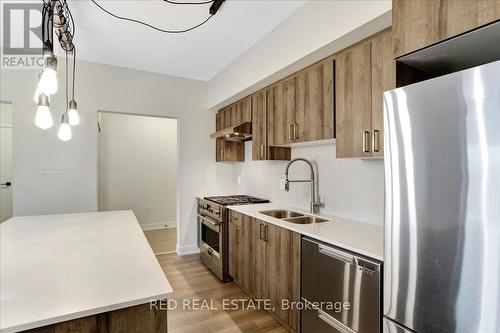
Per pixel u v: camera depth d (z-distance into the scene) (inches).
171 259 148.7
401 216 46.4
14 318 33.4
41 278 45.4
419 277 43.9
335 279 65.6
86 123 131.9
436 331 41.6
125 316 38.8
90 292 40.4
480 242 36.7
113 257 56.0
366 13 65.7
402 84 58.1
